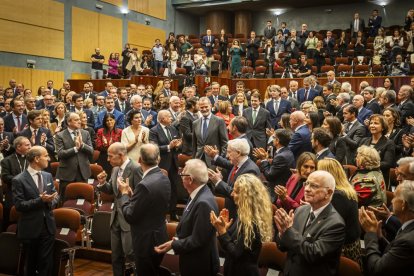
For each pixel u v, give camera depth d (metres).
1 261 3.95
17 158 4.79
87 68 15.62
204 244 2.96
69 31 14.90
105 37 16.28
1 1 12.75
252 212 2.76
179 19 20.03
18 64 13.33
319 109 6.83
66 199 5.11
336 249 2.51
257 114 6.69
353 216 2.88
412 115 6.02
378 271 2.42
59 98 10.97
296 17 19.22
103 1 16.17
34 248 3.91
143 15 18.08
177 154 5.75
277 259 3.18
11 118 6.78
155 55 14.55
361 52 13.78
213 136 5.32
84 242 4.93
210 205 3.00
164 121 5.75
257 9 19.48
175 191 5.73
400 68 10.88
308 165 3.36
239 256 2.74
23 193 3.84
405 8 17.20
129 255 3.93
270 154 5.77
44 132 5.76
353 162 4.87
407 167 3.22
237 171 3.72
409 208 2.44
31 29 13.66
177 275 3.63
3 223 4.77
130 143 5.52
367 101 6.77
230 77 13.14
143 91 9.20
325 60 13.51
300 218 2.76
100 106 8.40
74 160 5.32
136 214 3.35
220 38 16.03
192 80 11.61
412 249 2.33
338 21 18.45
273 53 13.82
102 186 4.05
